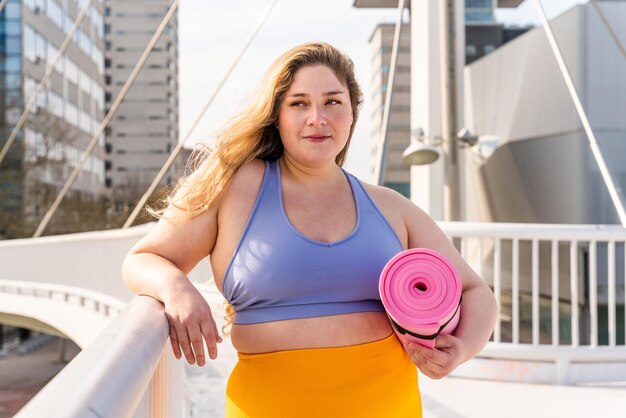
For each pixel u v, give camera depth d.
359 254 1.62
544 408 4.52
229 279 1.62
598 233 5.04
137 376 1.04
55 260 13.17
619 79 16.06
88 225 41.06
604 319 14.54
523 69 18.12
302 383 1.56
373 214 1.71
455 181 12.48
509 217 19.09
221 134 1.73
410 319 1.51
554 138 17.12
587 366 5.14
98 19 56.41
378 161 10.55
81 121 51.19
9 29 41.41
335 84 1.69
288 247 1.59
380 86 31.50
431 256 1.56
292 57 1.70
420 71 11.04
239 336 1.63
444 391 4.91
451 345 1.59
